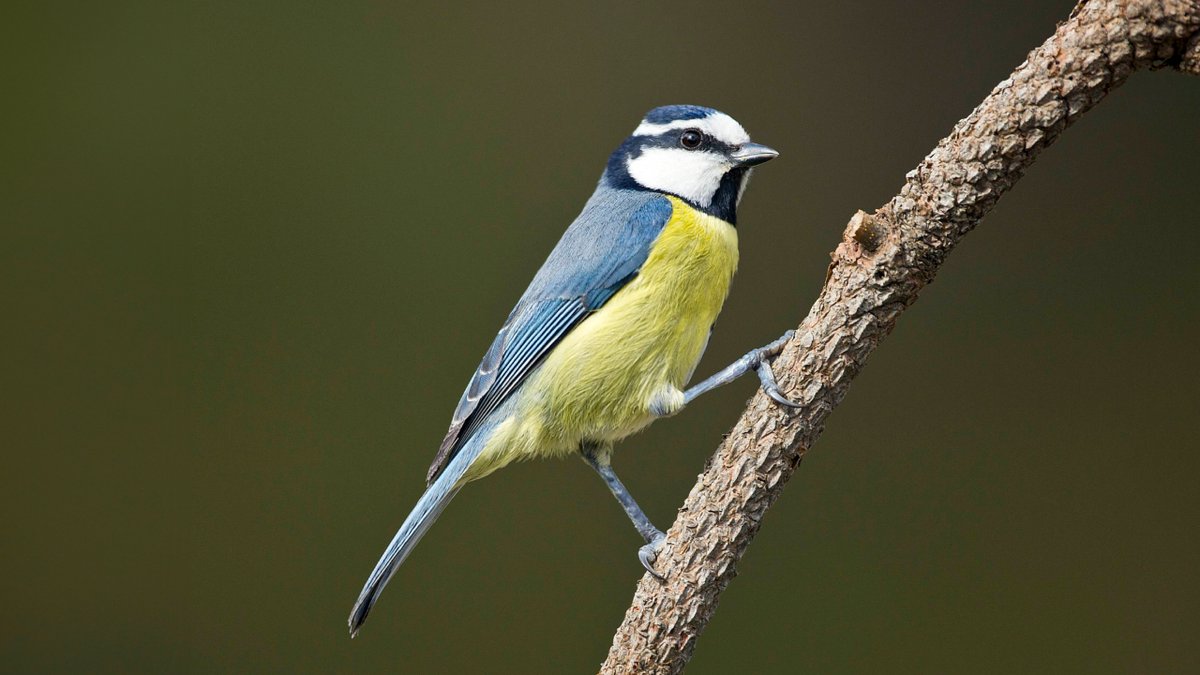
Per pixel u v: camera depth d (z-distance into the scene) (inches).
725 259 105.5
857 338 103.4
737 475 103.7
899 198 103.3
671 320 105.3
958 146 103.1
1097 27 102.7
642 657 103.8
